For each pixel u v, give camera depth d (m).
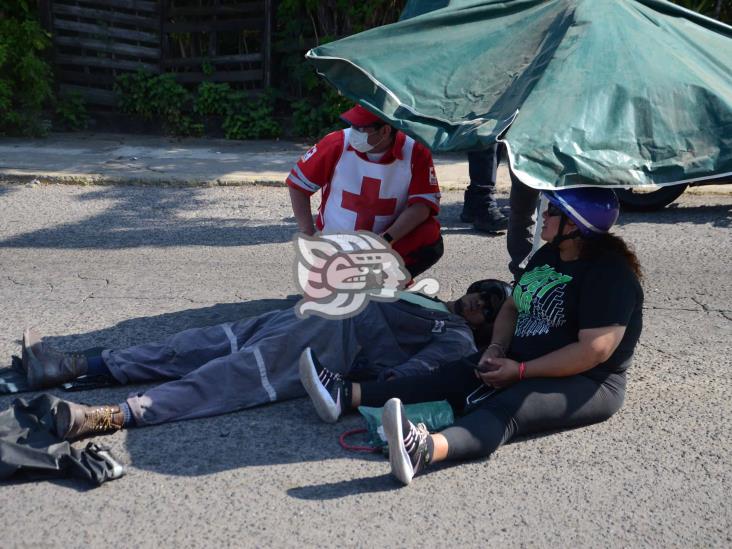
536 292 3.55
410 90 3.71
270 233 7.13
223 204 8.16
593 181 3.08
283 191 8.74
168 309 5.25
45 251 6.52
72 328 4.89
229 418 3.77
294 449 3.52
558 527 3.02
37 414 3.51
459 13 3.86
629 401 4.02
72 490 3.18
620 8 3.60
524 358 3.59
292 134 11.60
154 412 3.66
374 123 4.16
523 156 3.08
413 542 2.91
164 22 11.78
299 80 11.51
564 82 3.30
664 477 3.36
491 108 3.53
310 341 3.90
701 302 5.49
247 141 11.37
